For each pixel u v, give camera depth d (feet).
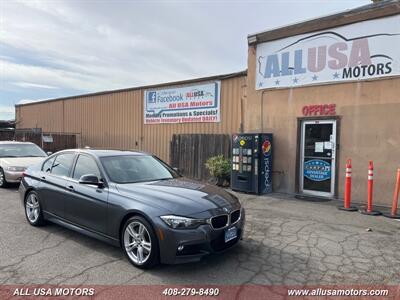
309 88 31.22
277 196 31.22
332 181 30.14
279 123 33.40
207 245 13.66
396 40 26.37
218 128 42.09
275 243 17.57
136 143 53.78
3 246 16.81
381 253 16.24
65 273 13.71
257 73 35.04
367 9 27.50
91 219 16.58
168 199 14.43
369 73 27.68
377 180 27.53
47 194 19.39
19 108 86.07
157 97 49.93
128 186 15.99
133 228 14.69
